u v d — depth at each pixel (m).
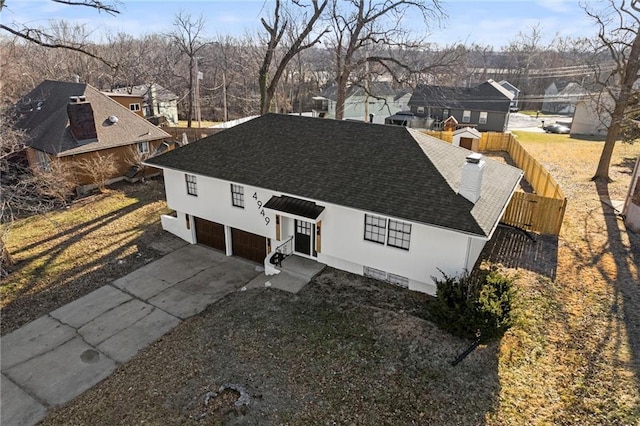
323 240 14.93
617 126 23.25
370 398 9.66
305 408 9.45
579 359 10.57
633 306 12.57
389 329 11.95
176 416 9.48
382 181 13.57
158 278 16.28
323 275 15.13
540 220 17.77
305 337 11.84
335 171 14.52
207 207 17.73
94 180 26.11
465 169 12.09
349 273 15.18
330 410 9.38
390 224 13.27
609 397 9.39
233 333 12.30
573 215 19.47
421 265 13.09
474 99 51.81
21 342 12.79
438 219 11.78
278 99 56.25
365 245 14.02
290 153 15.96
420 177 13.29
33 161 26.47
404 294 13.76
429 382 10.02
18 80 37.66
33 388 10.93
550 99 72.00
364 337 11.70
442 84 30.95
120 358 11.95
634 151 32.28
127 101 40.03
